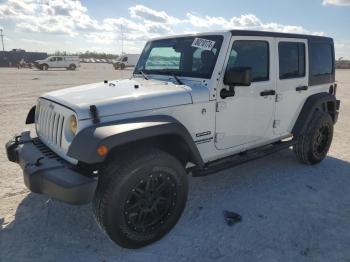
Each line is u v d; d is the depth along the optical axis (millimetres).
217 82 3705
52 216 3670
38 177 2969
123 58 45531
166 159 3092
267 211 3865
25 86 17969
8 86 17859
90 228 3459
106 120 3004
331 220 3691
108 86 3832
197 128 3646
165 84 3832
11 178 4672
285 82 4656
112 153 3010
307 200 4172
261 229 3477
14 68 48594
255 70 4199
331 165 5496
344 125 8820
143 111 3205
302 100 5102
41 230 3398
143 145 3168
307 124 5133
